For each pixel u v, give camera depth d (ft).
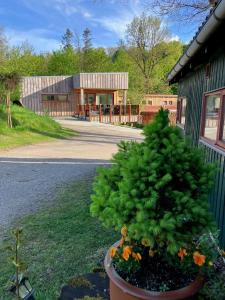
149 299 5.18
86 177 20.33
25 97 70.18
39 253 9.68
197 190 5.62
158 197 5.23
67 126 53.93
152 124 5.76
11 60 91.86
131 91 86.33
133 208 5.22
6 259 9.25
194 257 5.73
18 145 33.50
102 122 64.75
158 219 5.17
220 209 10.46
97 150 32.63
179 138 5.83
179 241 5.32
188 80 20.67
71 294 6.95
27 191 17.02
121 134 48.08
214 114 13.03
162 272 5.98
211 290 5.87
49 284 8.02
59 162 25.64
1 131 37.55
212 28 8.57
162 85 102.27
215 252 6.40
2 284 7.96
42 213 13.34
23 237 10.77
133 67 115.14
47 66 111.24
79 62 117.70
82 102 69.10
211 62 13.32
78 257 9.41
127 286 5.46
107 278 7.61
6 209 14.01
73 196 15.85
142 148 5.75
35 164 24.70
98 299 6.72
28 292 6.26
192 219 5.30
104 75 67.41
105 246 10.10
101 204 5.90
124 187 5.31
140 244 6.18
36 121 44.91
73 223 12.11
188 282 5.73
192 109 18.76
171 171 5.46
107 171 6.05
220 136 11.66
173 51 113.80
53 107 73.05
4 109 43.04
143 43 112.06
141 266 6.04
